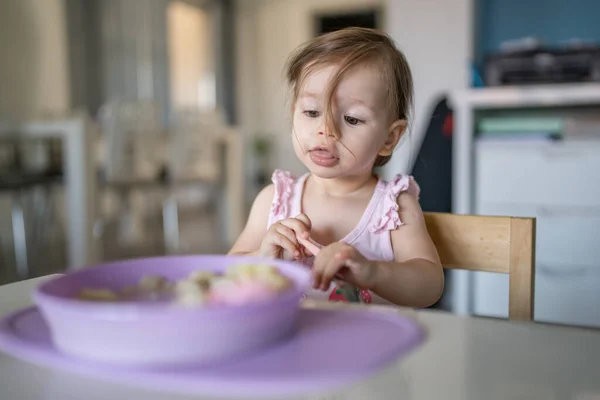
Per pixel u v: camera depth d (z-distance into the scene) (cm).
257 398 32
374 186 73
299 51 71
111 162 338
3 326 34
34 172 289
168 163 384
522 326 42
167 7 595
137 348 28
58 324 29
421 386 33
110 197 449
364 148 64
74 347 29
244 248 78
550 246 199
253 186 733
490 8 308
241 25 737
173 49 620
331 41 66
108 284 39
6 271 294
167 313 27
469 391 32
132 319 27
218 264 43
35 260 322
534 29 303
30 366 36
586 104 230
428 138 206
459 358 36
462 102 207
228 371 28
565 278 198
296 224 61
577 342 39
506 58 228
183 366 28
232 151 382
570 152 195
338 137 63
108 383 33
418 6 294
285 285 34
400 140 73
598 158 192
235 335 29
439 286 61
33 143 330
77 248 243
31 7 437
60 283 36
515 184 203
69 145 241
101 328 28
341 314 38
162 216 466
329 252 51
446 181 203
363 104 63
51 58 455
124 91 531
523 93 201
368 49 65
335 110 63
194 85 662
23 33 431
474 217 72
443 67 293
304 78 65
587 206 194
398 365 35
